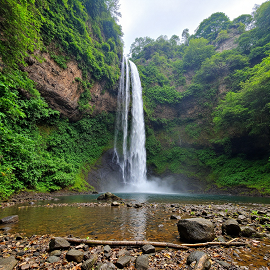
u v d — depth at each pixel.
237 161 23.03
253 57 27.30
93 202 8.95
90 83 21.70
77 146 20.94
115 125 26.86
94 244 3.02
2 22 5.79
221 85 28.84
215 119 23.94
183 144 29.53
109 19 28.75
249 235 3.55
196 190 23.86
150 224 4.48
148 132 30.47
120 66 28.91
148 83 34.41
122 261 2.33
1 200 8.52
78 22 20.25
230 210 7.00
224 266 2.26
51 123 17.84
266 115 18.44
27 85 7.21
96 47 24.45
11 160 10.17
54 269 2.20
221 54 30.91
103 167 23.34
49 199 10.10
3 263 2.20
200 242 3.09
